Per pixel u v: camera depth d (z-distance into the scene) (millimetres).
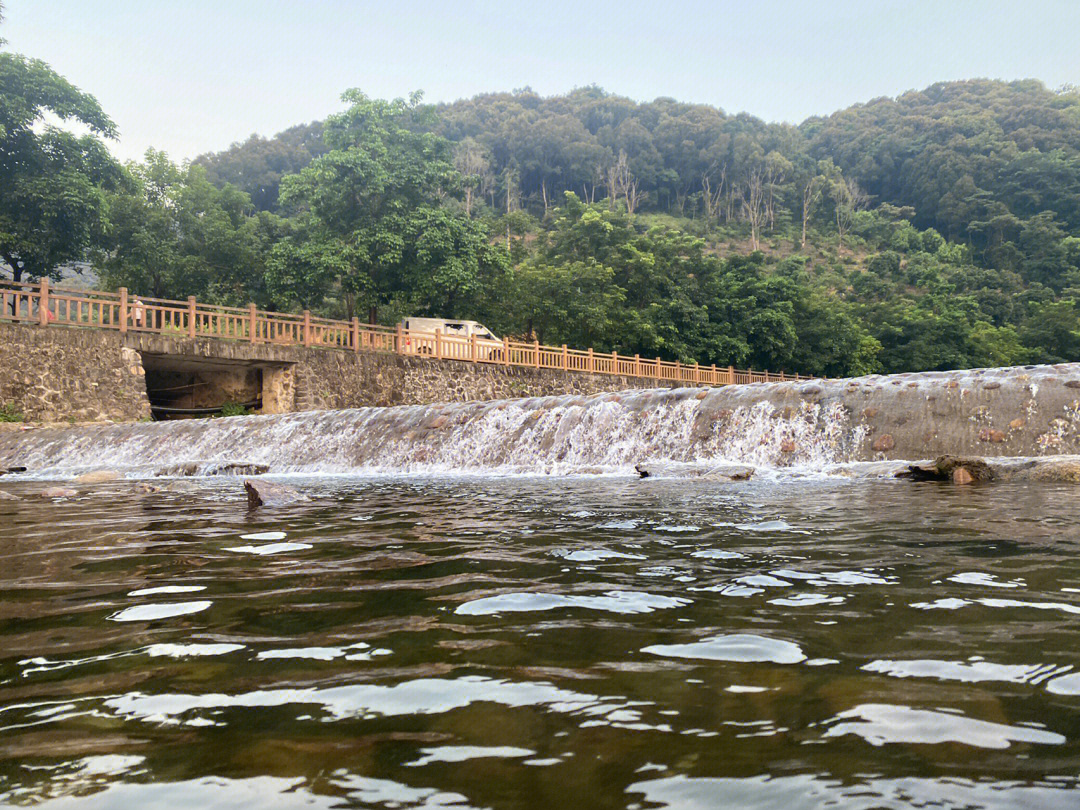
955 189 102250
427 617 1711
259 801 810
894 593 1892
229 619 1729
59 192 21859
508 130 119562
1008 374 10406
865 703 1098
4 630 1652
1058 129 108875
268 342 18875
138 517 4301
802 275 62438
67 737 1015
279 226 33062
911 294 74125
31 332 15547
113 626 1675
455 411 11539
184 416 20094
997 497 4734
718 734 989
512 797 810
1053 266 79125
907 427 8797
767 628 1558
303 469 10875
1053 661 1289
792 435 9320
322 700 1150
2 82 21188
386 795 820
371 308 27625
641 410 10438
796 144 127438
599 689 1184
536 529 3402
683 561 2443
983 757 904
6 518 4363
